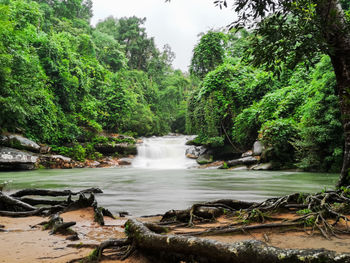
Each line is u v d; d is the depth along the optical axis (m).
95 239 2.99
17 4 28.00
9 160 17.16
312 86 16.39
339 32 4.25
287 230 2.95
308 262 1.53
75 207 4.66
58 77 26.89
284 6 3.51
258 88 24.64
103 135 29.95
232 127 25.83
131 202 6.19
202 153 27.89
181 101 57.81
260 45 3.85
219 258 1.80
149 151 30.09
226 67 26.05
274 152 18.92
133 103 39.12
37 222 3.93
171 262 2.08
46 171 18.25
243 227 2.96
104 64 49.44
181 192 8.02
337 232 2.85
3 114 18.28
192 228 3.30
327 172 16.39
